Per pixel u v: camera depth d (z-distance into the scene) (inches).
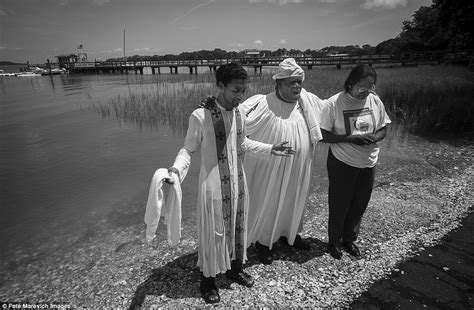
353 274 130.3
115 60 2359.7
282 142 114.1
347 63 1455.5
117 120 504.7
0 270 151.9
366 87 115.7
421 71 943.0
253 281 125.5
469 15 623.8
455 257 139.9
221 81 96.9
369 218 174.1
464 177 233.6
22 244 175.2
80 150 354.9
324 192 222.8
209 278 116.9
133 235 178.7
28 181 270.4
